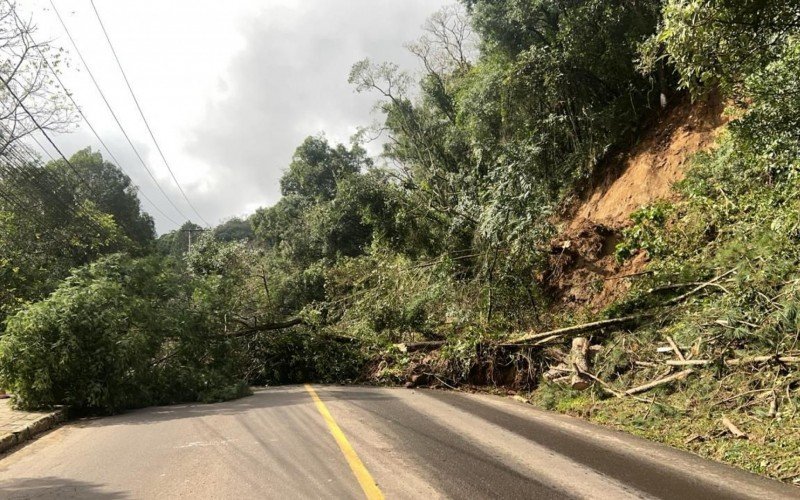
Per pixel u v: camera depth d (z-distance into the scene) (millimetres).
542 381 11789
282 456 6012
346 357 14977
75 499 4781
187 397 11531
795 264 9320
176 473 5461
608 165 18922
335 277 23469
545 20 20625
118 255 12773
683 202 14664
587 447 6871
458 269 19250
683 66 6734
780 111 7688
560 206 19672
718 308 9781
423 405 9938
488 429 7809
